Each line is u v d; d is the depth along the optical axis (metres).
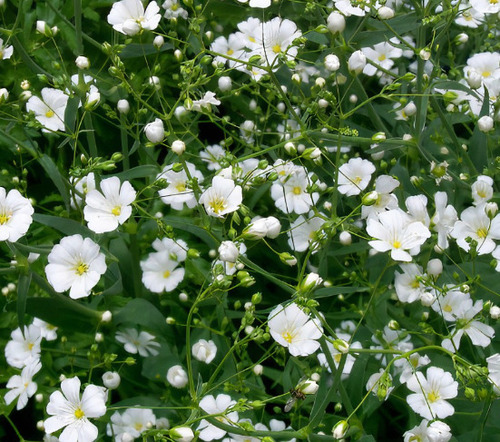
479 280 0.30
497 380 0.28
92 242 0.29
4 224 0.29
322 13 0.36
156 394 0.33
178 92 0.39
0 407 0.32
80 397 0.29
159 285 0.33
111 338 0.33
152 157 0.35
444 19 0.34
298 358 0.32
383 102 0.38
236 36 0.37
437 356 0.31
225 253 0.27
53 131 0.32
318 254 0.34
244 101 0.39
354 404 0.29
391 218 0.28
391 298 0.33
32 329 0.32
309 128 0.35
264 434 0.27
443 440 0.26
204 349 0.31
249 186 0.31
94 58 0.39
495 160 0.33
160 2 0.39
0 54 0.34
